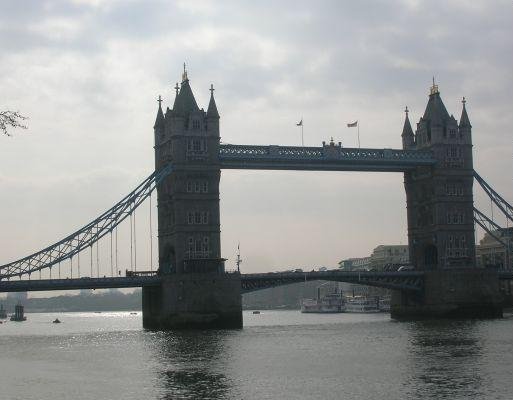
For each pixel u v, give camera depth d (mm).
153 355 102688
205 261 163500
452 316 182500
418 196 195375
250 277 169000
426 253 194750
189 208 167125
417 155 188625
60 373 85875
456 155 191000
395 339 120750
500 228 198375
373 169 185875
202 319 159250
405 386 71250
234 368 86625
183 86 172250
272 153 174750
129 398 68000
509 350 98312
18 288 152250
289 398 66625
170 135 170625
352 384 73312
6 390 73688
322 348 108188
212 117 170375
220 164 170750
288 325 186500
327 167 180000
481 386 70062
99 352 110688
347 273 180500
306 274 175625
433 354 95562
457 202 190125
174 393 70000
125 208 167500
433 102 192875
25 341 143250
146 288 174875
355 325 170500
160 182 174375
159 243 177750
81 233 164000
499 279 189500
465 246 190125
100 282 158500
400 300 198000
